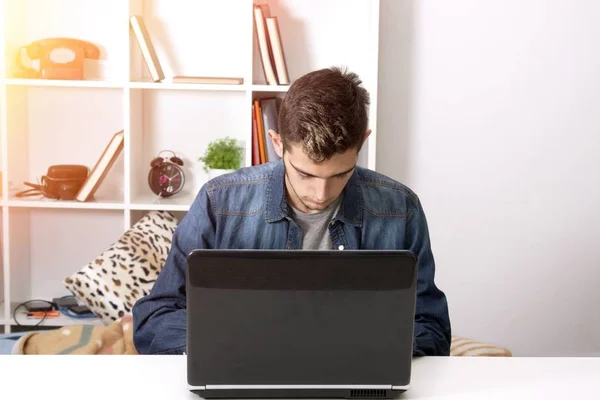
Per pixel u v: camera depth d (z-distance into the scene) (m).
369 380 1.40
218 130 3.56
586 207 3.64
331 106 1.55
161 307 1.80
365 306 1.38
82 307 3.47
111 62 3.50
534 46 3.53
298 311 1.37
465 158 3.60
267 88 3.27
